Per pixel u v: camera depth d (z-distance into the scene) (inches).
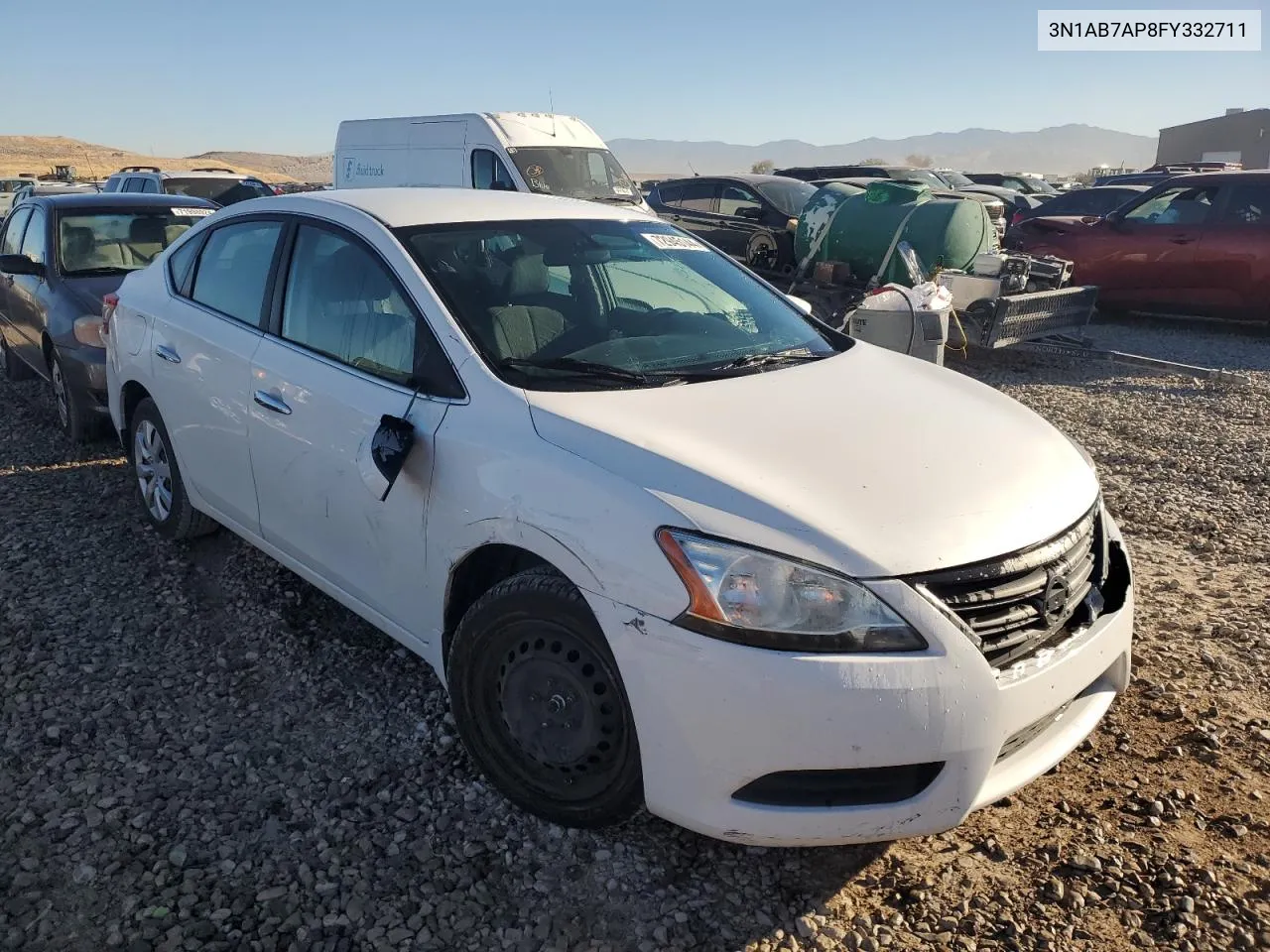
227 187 744.3
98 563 179.0
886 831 94.3
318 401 133.6
